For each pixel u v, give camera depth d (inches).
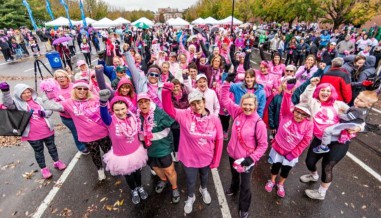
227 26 1100.5
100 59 195.6
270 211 124.3
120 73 168.4
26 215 125.0
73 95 128.2
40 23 1557.6
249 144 107.3
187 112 105.0
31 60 612.7
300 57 483.2
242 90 156.5
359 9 710.5
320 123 121.8
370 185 143.4
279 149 122.1
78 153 183.0
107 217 122.8
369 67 207.5
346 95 153.9
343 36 538.3
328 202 130.0
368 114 245.6
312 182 145.4
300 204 128.7
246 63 259.3
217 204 129.6
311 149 129.8
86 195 138.3
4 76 443.5
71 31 928.9
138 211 126.3
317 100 124.8
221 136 108.7
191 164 111.5
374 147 187.6
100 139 138.2
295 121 111.7
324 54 333.4
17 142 203.2
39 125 139.4
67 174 157.1
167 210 126.6
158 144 114.9
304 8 781.9
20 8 1371.8
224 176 154.0
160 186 139.0
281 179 130.5
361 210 124.6
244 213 116.9
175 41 593.3
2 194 140.2
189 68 174.9
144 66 290.7
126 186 145.4
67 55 473.1
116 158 115.8
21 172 160.9
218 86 186.5
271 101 170.1
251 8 1250.6
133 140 114.0
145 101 108.0
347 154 177.8
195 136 103.6
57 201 134.0
